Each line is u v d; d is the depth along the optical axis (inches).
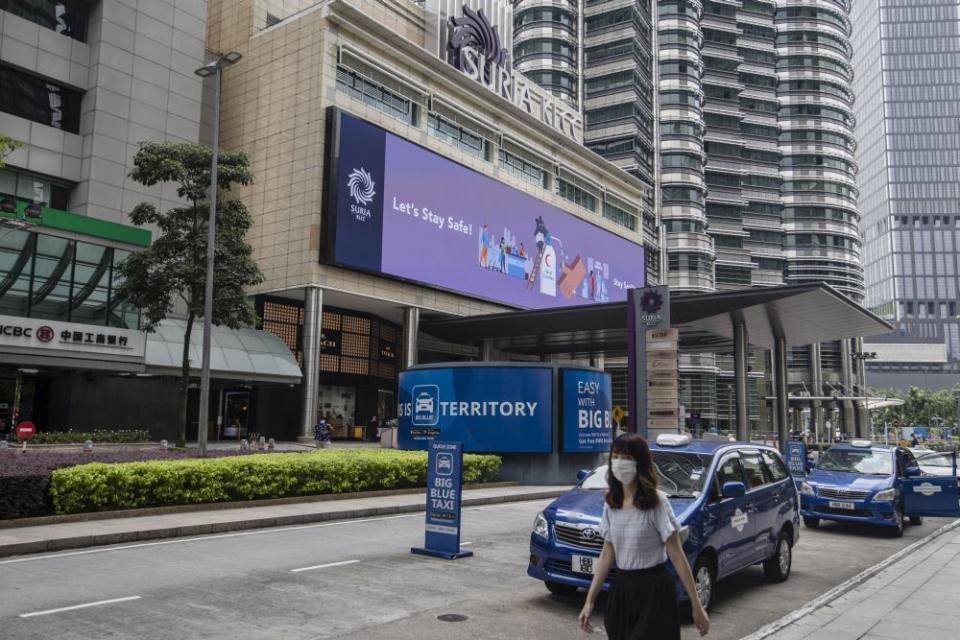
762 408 3612.2
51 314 1095.6
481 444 901.2
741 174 3826.3
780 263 3907.5
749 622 308.3
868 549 520.4
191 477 569.3
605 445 986.1
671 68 3565.5
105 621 273.3
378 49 1635.1
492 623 285.7
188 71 1540.4
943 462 773.3
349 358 1704.0
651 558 167.2
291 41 1573.6
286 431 1539.1
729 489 323.0
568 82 3366.1
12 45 1301.7
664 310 876.0
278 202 1539.1
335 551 431.2
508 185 1979.6
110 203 1385.3
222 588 330.0
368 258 1528.1
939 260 7140.8
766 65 4094.5
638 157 3299.7
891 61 7465.6
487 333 1809.8
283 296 1557.6
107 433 1152.8
